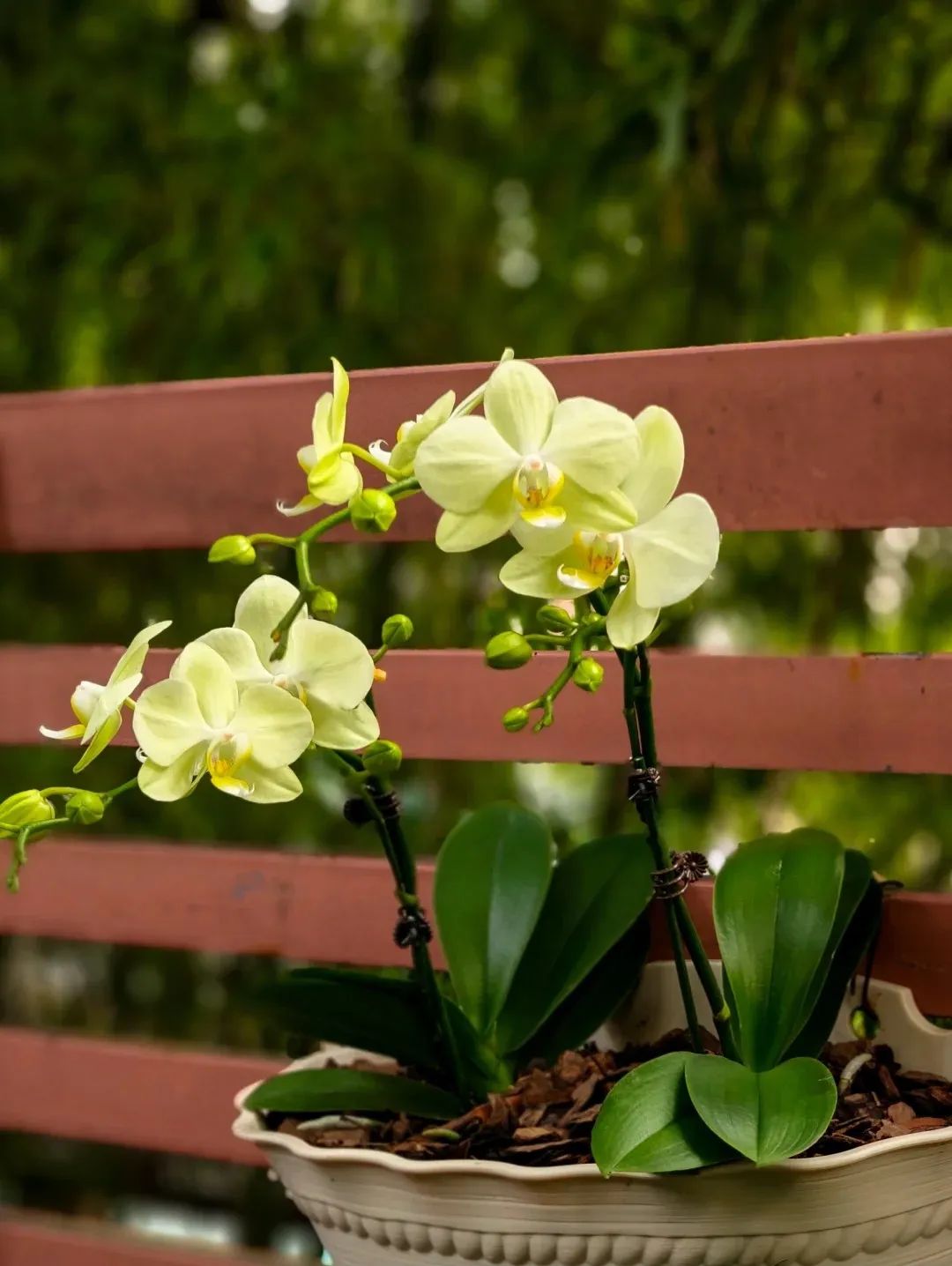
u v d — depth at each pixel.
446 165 2.60
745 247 2.30
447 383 1.98
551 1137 1.78
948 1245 1.78
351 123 2.60
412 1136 1.83
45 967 2.85
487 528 1.71
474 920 1.89
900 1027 1.88
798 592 2.31
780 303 2.31
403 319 2.54
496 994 1.87
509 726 1.71
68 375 2.62
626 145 2.29
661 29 2.26
